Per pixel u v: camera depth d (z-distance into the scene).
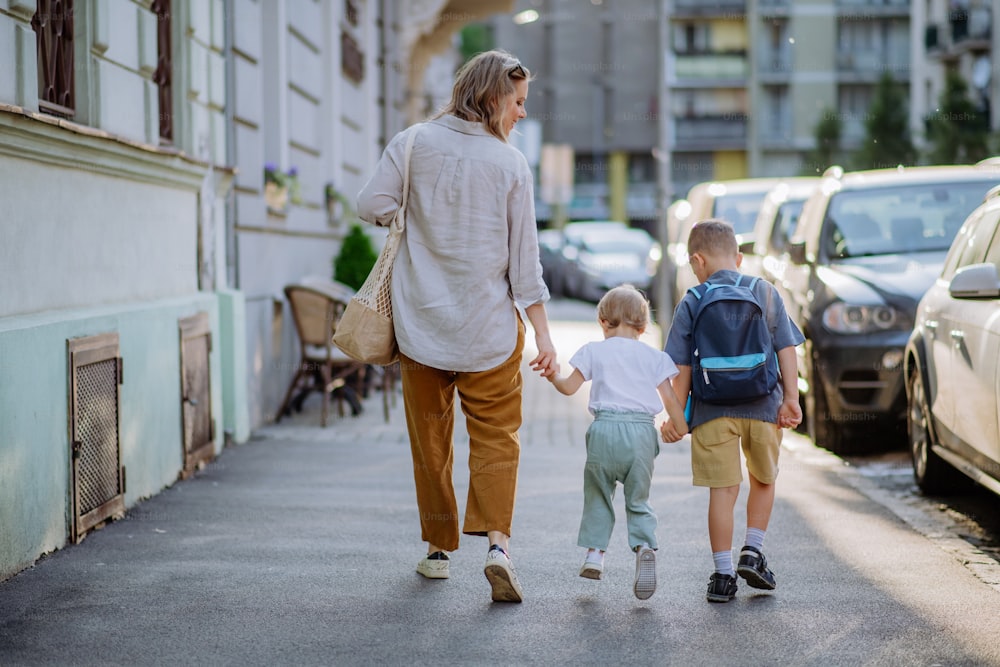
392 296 5.04
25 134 5.30
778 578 5.43
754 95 65.31
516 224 4.96
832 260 9.95
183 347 7.87
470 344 4.95
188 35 8.43
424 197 4.93
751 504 5.14
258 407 10.58
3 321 5.23
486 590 5.20
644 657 4.30
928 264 9.60
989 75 37.81
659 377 5.05
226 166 9.24
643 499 5.04
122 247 6.90
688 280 15.26
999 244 6.64
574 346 18.09
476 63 4.97
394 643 4.45
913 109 43.47
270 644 4.43
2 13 5.29
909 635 4.57
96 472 6.26
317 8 13.73
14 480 5.21
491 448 5.02
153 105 7.62
